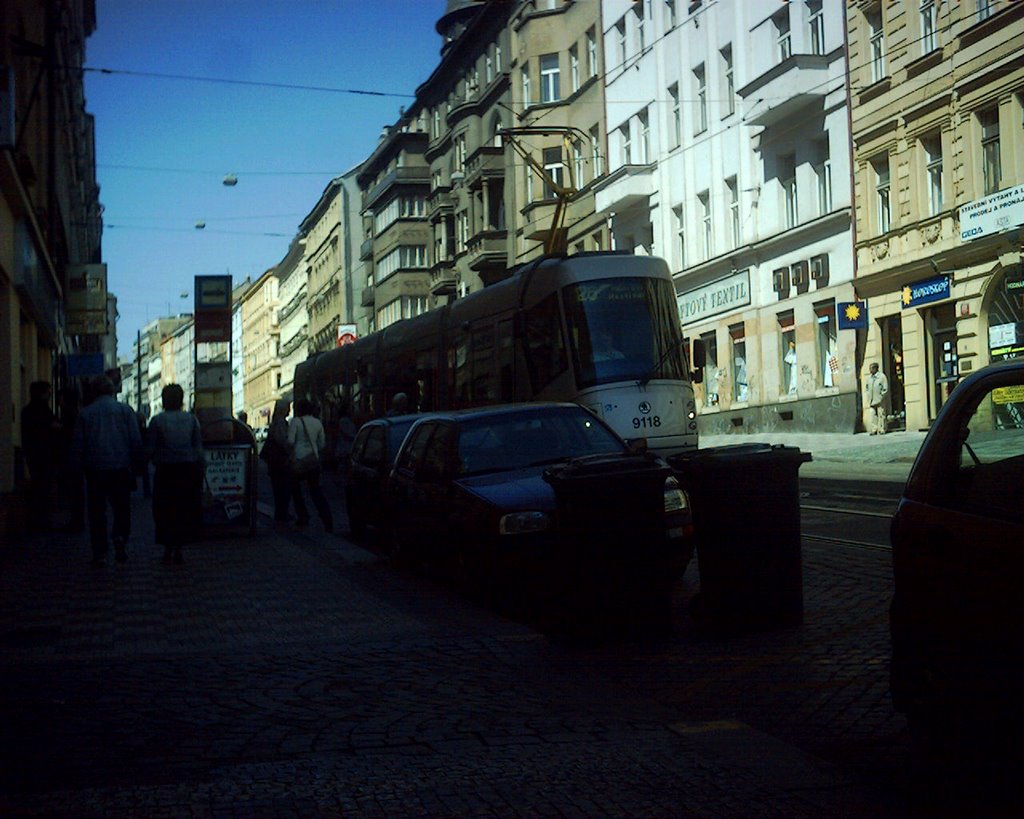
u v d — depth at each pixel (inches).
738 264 1672.0
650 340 811.4
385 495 543.2
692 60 1764.3
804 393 1523.1
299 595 451.8
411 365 1135.6
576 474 358.6
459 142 2498.8
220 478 685.3
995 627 192.5
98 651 348.8
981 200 1186.0
